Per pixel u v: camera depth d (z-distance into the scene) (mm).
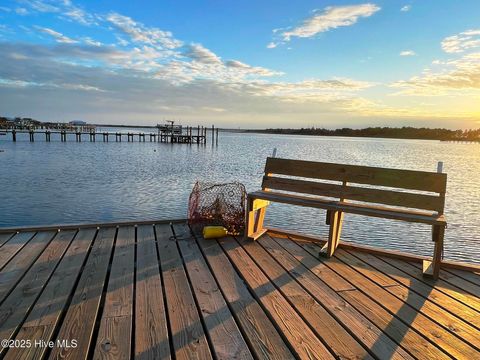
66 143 55094
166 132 70438
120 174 21688
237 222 4922
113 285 3229
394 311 2920
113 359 2193
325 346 2414
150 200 14242
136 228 5000
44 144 50875
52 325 2553
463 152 59812
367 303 3045
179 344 2373
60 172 21703
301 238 4777
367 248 4371
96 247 4195
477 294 3295
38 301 2898
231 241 4582
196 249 4246
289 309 2889
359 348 2400
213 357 2260
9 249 4047
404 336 2561
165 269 3631
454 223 11750
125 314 2725
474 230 10914
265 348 2369
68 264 3670
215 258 3971
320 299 3088
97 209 12570
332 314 2840
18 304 2842
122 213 12055
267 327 2625
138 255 3986
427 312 2918
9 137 71500
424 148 72875
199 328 2570
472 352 2395
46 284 3211
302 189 4668
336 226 4297
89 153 37281
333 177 4531
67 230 4832
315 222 11266
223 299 3020
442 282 3551
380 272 3766
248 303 2969
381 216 3836
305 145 74500
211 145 64812
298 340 2459
